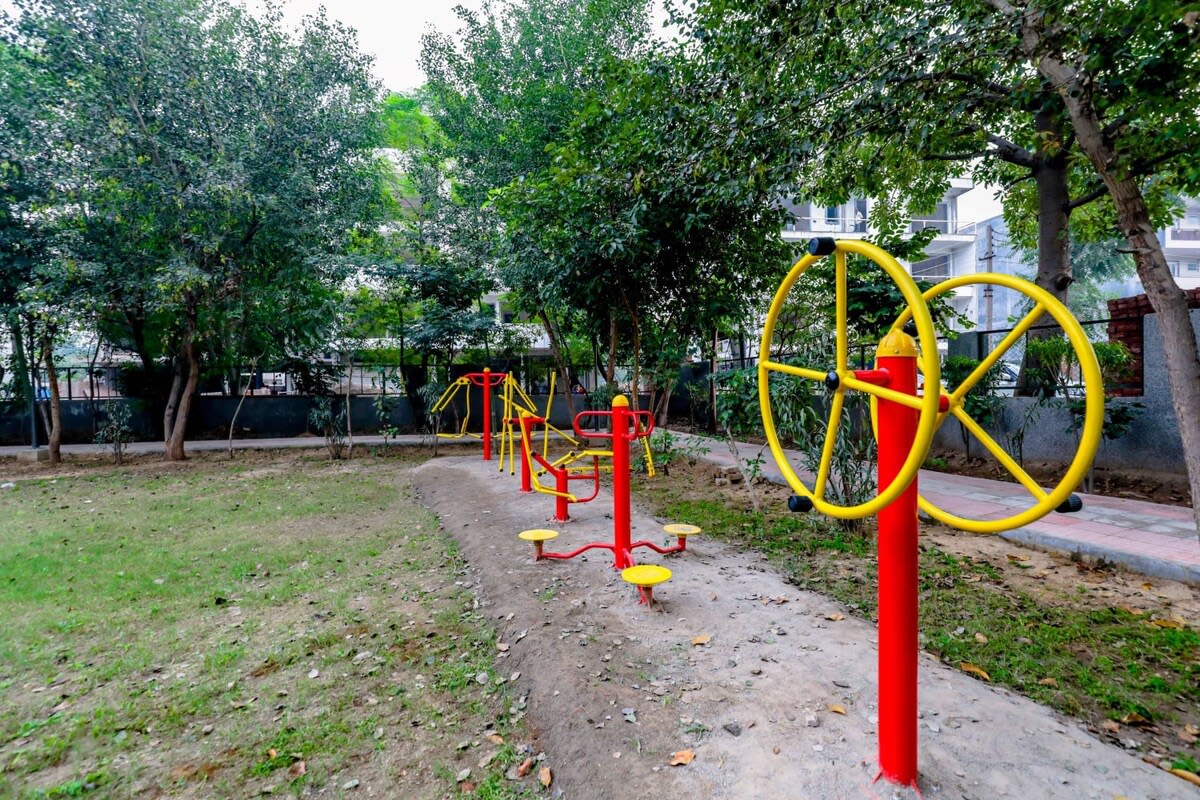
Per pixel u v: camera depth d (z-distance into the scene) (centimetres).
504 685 247
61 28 770
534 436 1215
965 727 192
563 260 708
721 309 752
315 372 1277
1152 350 542
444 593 355
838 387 149
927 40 392
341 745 211
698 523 475
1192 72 287
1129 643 256
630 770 182
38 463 952
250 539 487
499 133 979
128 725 226
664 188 575
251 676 260
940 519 152
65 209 820
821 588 328
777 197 654
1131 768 174
